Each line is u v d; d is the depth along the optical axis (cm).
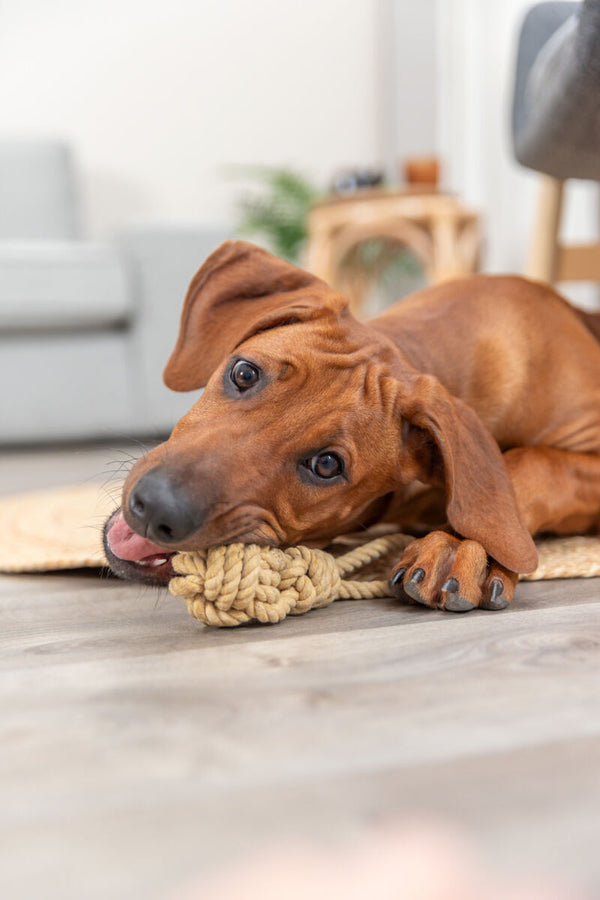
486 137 499
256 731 81
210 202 523
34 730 82
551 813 66
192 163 518
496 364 150
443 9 505
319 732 81
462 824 65
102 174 506
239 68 521
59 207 439
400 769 73
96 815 66
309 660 100
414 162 361
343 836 63
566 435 153
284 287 143
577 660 99
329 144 539
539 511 141
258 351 118
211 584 110
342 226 341
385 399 121
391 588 124
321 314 130
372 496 125
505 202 493
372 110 543
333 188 373
